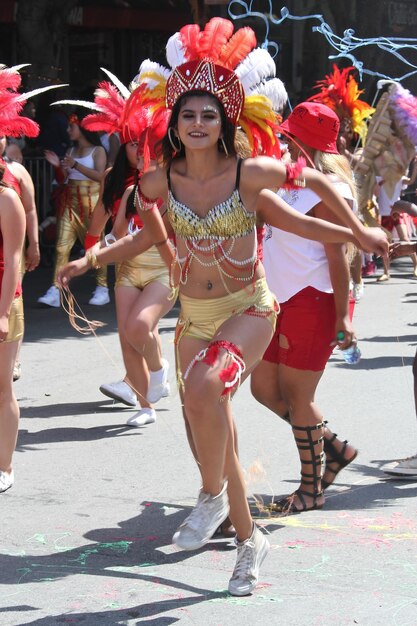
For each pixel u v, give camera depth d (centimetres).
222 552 631
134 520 689
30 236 961
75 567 605
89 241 886
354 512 702
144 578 588
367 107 838
